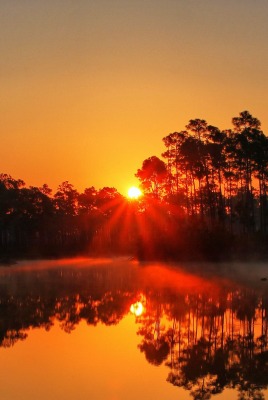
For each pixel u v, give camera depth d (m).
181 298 33.41
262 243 72.44
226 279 46.00
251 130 77.75
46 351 19.78
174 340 21.36
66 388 15.69
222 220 79.75
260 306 29.84
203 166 82.56
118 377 16.70
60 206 126.69
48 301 32.62
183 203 91.94
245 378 16.53
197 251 70.75
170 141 84.75
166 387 15.77
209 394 15.25
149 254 74.44
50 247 112.88
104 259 91.88
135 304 30.89
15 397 14.97
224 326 24.12
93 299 33.34
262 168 79.12
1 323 25.17
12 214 111.75
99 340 21.42
